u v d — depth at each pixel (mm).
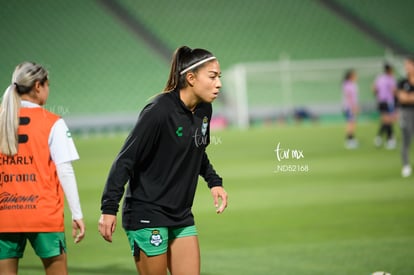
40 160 15102
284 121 97062
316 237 28344
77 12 117312
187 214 15406
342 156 57156
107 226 14281
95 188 43375
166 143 14602
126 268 23953
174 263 15359
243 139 72312
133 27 116500
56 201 15234
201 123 15172
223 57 113938
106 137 81312
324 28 121312
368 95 106688
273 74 106375
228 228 30828
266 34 119500
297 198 38125
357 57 114688
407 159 44844
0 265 15219
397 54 115000
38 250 15242
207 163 17062
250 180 45438
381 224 30578
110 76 106438
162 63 109750
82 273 23312
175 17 120125
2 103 15281
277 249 26328
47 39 111250
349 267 23172
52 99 100438
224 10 123438
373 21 123375
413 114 43906
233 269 23484
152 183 14852
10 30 111750
